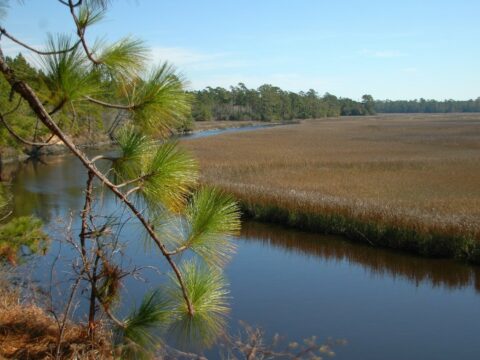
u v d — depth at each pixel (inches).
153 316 110.0
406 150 1726.1
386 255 585.6
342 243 638.5
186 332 105.3
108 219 119.6
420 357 329.1
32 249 267.1
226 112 5689.0
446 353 335.9
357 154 1600.6
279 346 327.3
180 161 101.2
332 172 1150.3
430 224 585.0
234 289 462.6
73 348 122.3
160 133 101.3
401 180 1005.2
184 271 112.7
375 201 746.8
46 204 824.3
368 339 357.4
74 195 921.5
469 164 1257.4
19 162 1390.3
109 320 127.0
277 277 502.0
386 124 4173.2
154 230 104.1
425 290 469.7
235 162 1350.9
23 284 233.1
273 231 699.4
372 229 634.8
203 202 105.3
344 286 478.9
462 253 564.1
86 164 96.2
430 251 580.4
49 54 83.3
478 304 433.7
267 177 1059.9
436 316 404.2
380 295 452.4
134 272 129.8
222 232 105.1
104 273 119.9
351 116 7682.1
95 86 86.7
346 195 820.0
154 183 99.6
